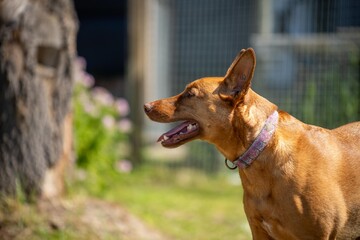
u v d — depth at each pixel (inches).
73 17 274.5
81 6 618.5
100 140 326.0
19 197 252.1
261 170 178.1
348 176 178.4
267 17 427.5
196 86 184.2
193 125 185.5
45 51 263.3
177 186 413.1
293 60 418.6
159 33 477.1
